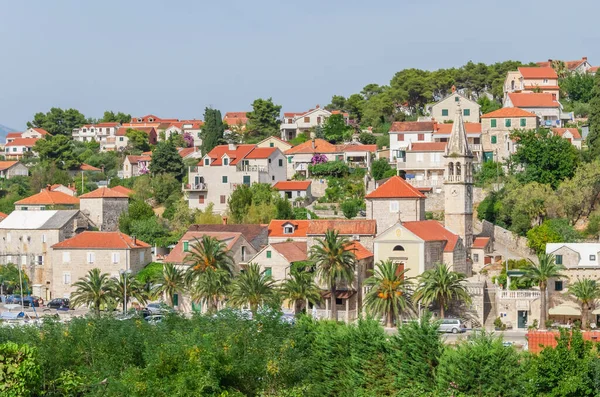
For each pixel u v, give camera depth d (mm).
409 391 124938
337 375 135875
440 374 126375
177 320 143875
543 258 184625
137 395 115812
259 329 138500
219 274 190125
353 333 137125
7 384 110625
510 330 183750
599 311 182375
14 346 114125
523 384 122000
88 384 122250
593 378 118812
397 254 195875
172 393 114938
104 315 144750
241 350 129000
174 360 119938
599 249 195000
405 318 187125
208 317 145375
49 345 132500
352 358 134250
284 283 188875
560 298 190125
